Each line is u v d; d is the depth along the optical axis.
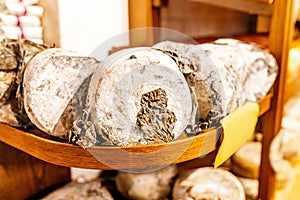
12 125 0.61
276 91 0.90
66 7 0.79
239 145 0.73
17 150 0.78
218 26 1.33
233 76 0.67
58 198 0.78
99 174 0.96
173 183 0.86
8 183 0.78
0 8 0.71
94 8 0.86
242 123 0.71
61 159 0.55
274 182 1.00
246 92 0.77
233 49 0.71
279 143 0.98
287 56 0.88
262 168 0.98
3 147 0.75
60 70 0.54
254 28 1.47
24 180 0.81
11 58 0.58
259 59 0.78
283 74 0.89
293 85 1.43
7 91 0.58
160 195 0.85
